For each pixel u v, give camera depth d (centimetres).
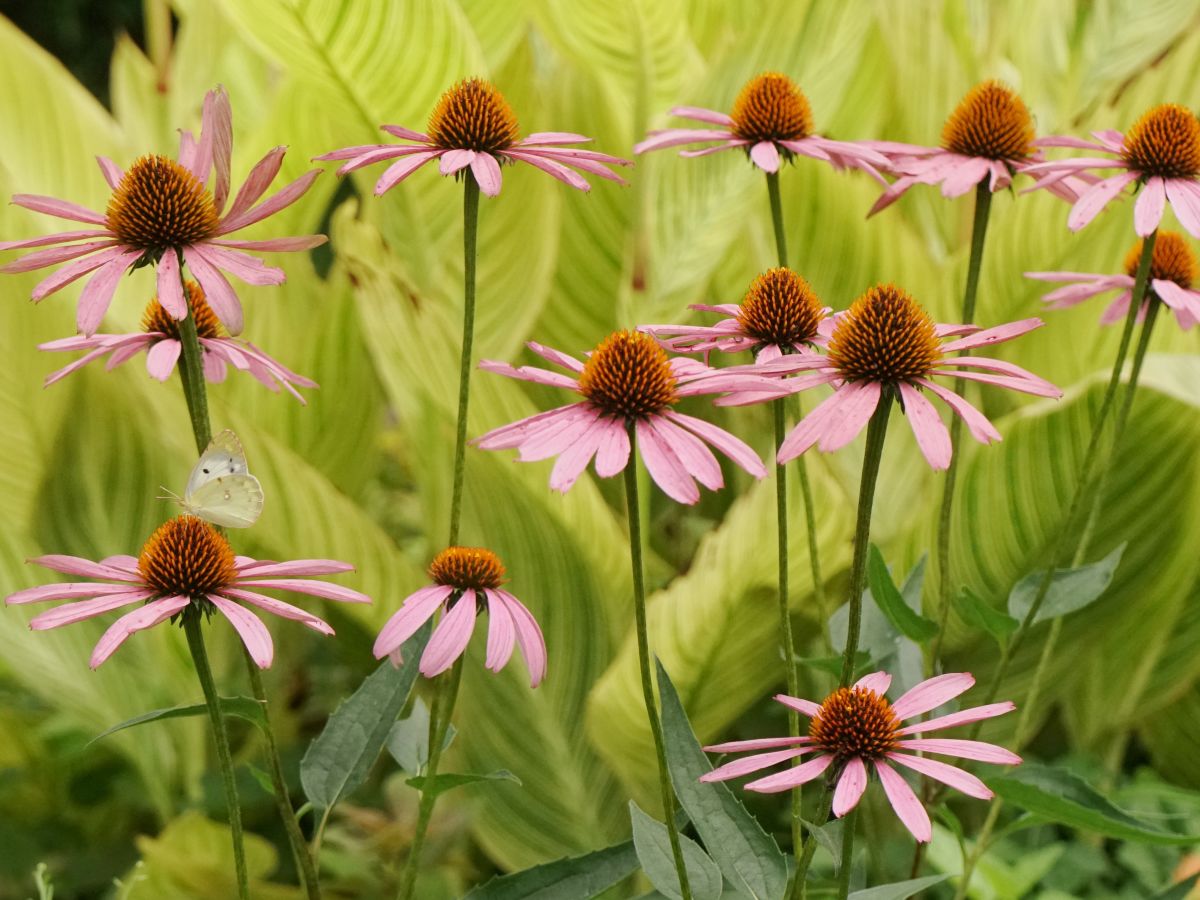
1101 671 99
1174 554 93
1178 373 86
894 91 105
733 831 65
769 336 68
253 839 91
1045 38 126
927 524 93
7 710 103
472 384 88
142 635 99
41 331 94
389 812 90
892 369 61
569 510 89
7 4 333
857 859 69
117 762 107
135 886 90
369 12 89
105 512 97
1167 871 90
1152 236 73
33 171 96
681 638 87
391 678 72
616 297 103
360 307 90
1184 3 120
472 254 70
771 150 77
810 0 96
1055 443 90
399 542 125
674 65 99
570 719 92
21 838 100
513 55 96
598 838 92
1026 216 97
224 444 64
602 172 72
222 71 122
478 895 69
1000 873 84
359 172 96
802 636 92
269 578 66
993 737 95
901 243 97
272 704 104
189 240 65
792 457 61
